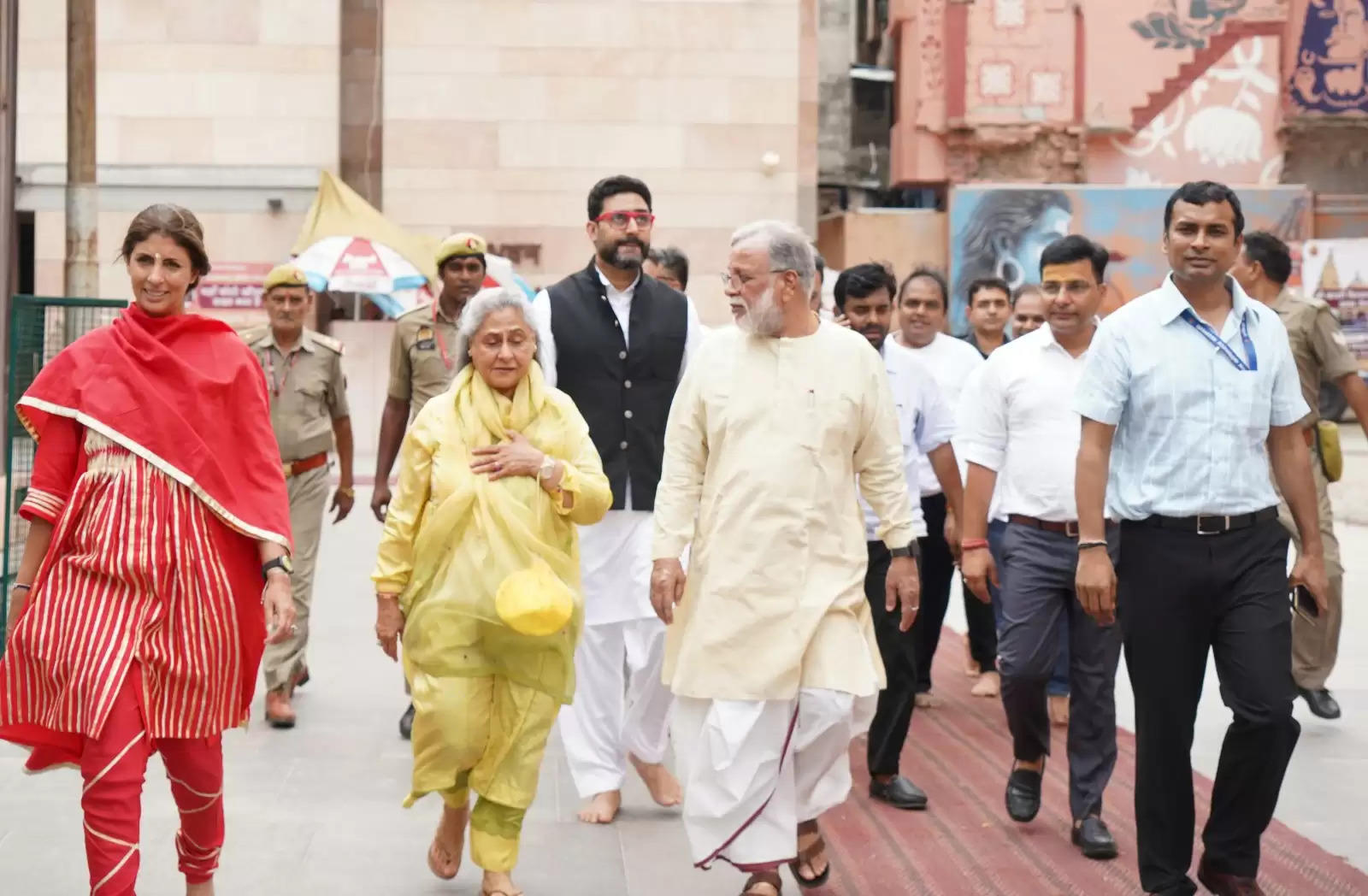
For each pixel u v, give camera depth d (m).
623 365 5.69
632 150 24.86
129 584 3.77
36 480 3.84
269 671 6.89
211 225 24.08
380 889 4.69
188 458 3.79
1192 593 4.29
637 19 24.77
